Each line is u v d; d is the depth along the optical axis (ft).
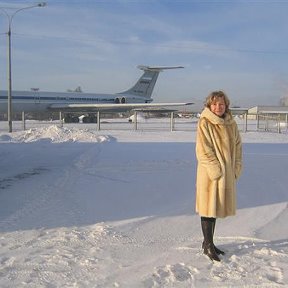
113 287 13.76
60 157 50.29
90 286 13.84
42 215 22.72
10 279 14.40
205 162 16.25
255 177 33.96
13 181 33.94
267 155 50.65
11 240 18.61
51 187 30.78
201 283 13.98
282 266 15.29
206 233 16.49
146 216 22.40
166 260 16.10
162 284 13.96
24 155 52.80
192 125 159.84
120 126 145.48
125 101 201.46
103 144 66.18
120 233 19.63
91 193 28.30
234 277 14.40
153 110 177.47
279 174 35.63
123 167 40.50
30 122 179.52
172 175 35.45
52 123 170.09
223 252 16.75
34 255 16.72
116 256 16.58
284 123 152.76
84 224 21.07
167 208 24.14
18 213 23.15
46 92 173.99
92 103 189.16
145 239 18.76
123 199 26.50
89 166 41.75
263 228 20.10
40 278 14.49
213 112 16.53
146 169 39.04
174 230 20.15
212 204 16.25
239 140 17.08
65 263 15.83
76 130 79.92
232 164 16.58
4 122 185.16
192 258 16.29
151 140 74.08
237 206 24.29
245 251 16.96
